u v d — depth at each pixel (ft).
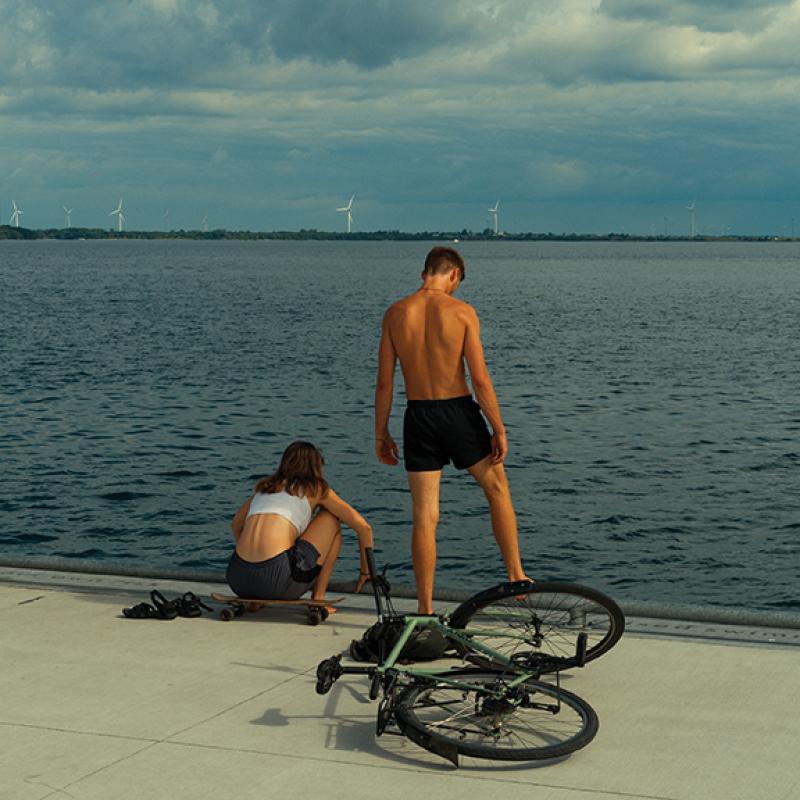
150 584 21.71
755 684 15.99
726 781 12.84
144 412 82.33
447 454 18.17
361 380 103.96
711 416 83.46
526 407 87.71
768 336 156.76
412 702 14.15
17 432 72.64
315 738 14.21
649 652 17.38
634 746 13.84
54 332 149.38
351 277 380.17
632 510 52.85
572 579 42.04
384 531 48.96
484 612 16.42
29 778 13.02
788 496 55.98
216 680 16.42
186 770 13.21
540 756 13.20
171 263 533.14
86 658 17.39
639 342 145.69
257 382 101.30
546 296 267.39
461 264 18.93
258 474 60.64
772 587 40.86
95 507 52.49
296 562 19.42
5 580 21.93
